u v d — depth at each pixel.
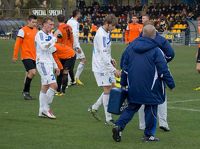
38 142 16.73
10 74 37.84
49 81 20.70
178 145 16.48
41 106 20.88
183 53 60.59
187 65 45.91
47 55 20.83
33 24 26.34
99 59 19.98
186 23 80.75
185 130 18.77
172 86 16.22
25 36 26.20
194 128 19.11
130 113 16.67
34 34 26.30
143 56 16.16
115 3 105.50
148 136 16.91
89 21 89.81
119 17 89.00
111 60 20.36
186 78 35.91
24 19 102.12
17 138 17.30
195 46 74.44
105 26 19.83
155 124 16.84
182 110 22.92
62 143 16.62
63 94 27.70
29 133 18.06
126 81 16.62
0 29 94.25
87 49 66.81
